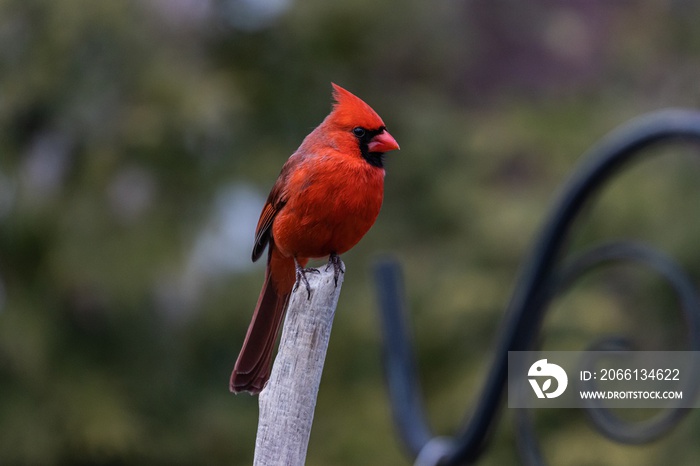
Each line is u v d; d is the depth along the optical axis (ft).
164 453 45.34
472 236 45.85
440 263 46.88
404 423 19.77
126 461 45.44
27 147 44.42
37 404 43.65
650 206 40.24
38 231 44.16
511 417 39.14
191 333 47.24
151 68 43.88
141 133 43.09
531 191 46.50
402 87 52.95
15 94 42.75
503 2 58.13
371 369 46.34
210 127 44.16
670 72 48.34
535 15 58.49
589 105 49.96
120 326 46.42
